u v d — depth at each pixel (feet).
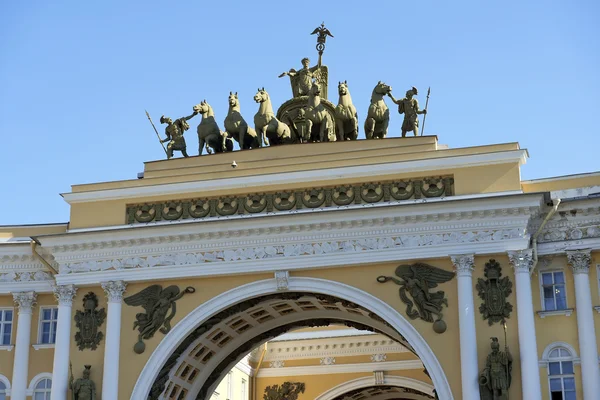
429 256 132.67
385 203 136.26
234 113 153.07
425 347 130.41
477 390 126.41
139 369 139.13
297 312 153.38
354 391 209.15
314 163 140.87
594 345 128.88
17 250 150.71
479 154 134.82
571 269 132.98
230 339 155.02
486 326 129.18
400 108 149.07
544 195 130.82
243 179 142.10
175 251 141.90
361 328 153.38
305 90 157.48
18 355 148.36
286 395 210.18
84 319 142.82
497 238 131.44
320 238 137.18
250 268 138.72
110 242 143.13
